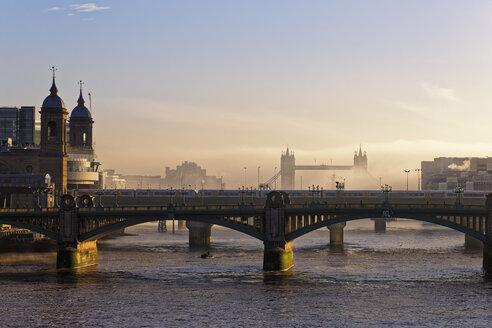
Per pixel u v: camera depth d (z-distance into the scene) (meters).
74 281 150.00
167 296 133.00
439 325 111.38
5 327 110.75
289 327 110.44
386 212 164.88
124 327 110.56
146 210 170.62
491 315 117.69
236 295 133.75
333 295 133.50
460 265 175.38
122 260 187.00
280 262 164.62
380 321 113.88
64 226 170.25
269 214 165.00
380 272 162.62
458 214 162.38
